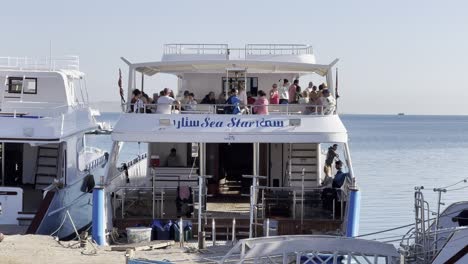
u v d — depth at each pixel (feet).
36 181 94.99
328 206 78.18
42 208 80.94
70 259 69.05
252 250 62.13
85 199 96.43
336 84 81.92
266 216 77.15
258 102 80.18
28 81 98.94
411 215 123.95
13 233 80.59
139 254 69.31
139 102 78.54
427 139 498.69
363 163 261.85
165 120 76.48
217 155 90.89
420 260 67.77
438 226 72.69
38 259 69.15
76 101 107.14
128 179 89.56
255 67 84.69
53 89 98.78
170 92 84.84
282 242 63.10
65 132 88.12
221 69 87.61
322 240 63.77
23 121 84.43
